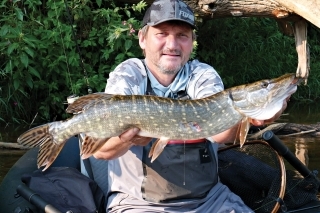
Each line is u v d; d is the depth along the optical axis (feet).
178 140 6.64
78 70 15.71
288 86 6.05
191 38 7.15
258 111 6.10
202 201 7.06
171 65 7.01
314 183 8.32
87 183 7.39
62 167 7.73
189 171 6.98
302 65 14.73
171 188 6.93
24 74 15.16
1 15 15.99
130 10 17.93
